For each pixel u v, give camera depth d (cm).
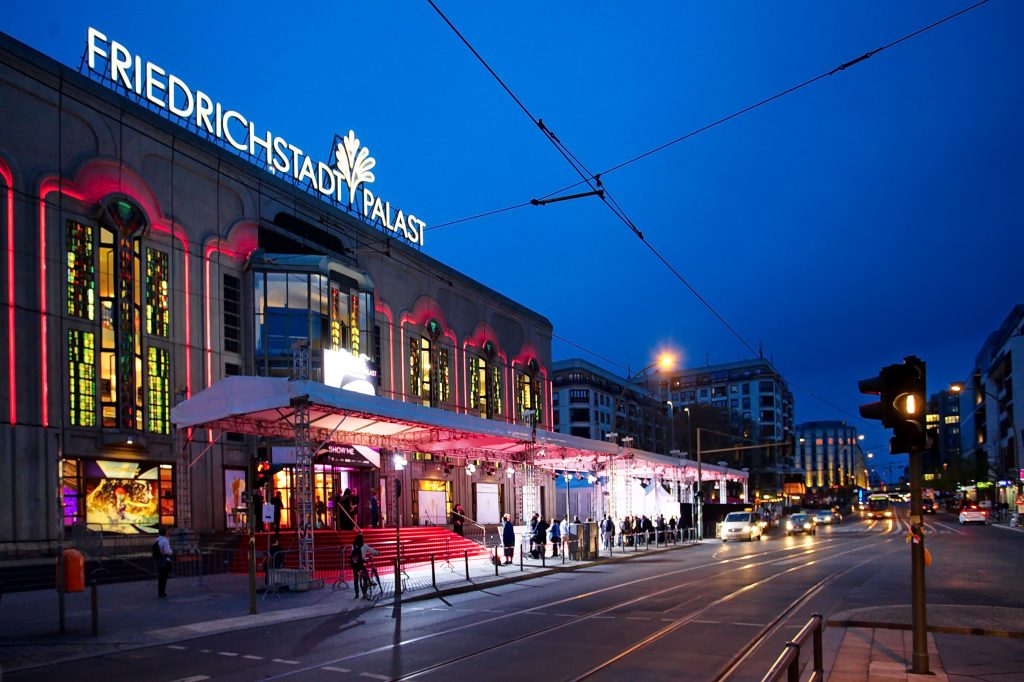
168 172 3197
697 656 1166
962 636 1229
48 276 2689
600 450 4100
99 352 2836
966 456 14825
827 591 1936
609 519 3862
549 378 6525
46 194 2712
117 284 2888
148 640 1402
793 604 1705
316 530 3122
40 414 2617
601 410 11900
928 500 10950
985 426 13562
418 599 1986
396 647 1291
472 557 3241
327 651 1272
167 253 3153
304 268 3603
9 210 2592
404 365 4578
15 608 1831
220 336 3356
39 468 2589
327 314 3700
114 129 2975
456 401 5100
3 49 2611
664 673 1058
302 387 2178
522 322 6156
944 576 2280
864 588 1977
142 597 2028
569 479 4641
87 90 2881
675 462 5325
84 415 2767
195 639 1423
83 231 2838
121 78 3125
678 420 11812
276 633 1486
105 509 2791
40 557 2527
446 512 4722
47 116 2745
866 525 7250
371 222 4509
